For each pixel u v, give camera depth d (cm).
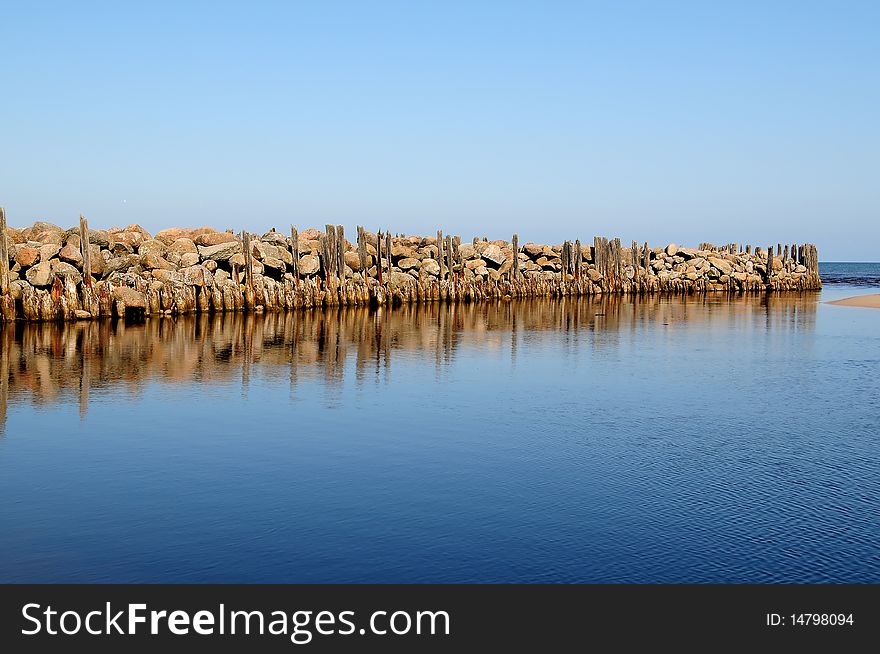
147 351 3177
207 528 1162
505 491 1333
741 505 1269
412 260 7088
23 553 1075
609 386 2430
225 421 1877
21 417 1908
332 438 1709
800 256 11419
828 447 1647
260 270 5678
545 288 7950
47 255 4616
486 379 2555
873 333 4334
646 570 1036
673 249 10438
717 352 3391
